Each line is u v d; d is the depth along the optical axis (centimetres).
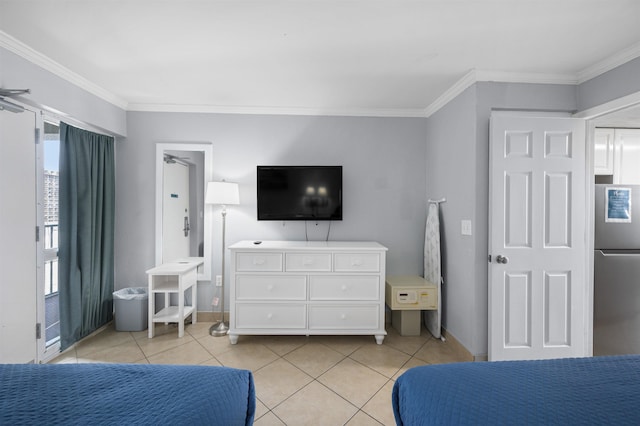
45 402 83
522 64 221
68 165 251
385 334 267
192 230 317
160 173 313
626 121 233
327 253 267
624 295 234
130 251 313
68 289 250
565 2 154
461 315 253
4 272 200
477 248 233
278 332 265
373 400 189
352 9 161
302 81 253
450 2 155
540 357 223
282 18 170
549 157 223
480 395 91
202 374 99
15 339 206
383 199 322
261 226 321
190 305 321
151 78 248
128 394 87
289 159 321
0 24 175
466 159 245
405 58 213
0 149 196
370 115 322
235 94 283
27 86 203
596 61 215
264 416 173
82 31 183
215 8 161
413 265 322
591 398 88
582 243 225
